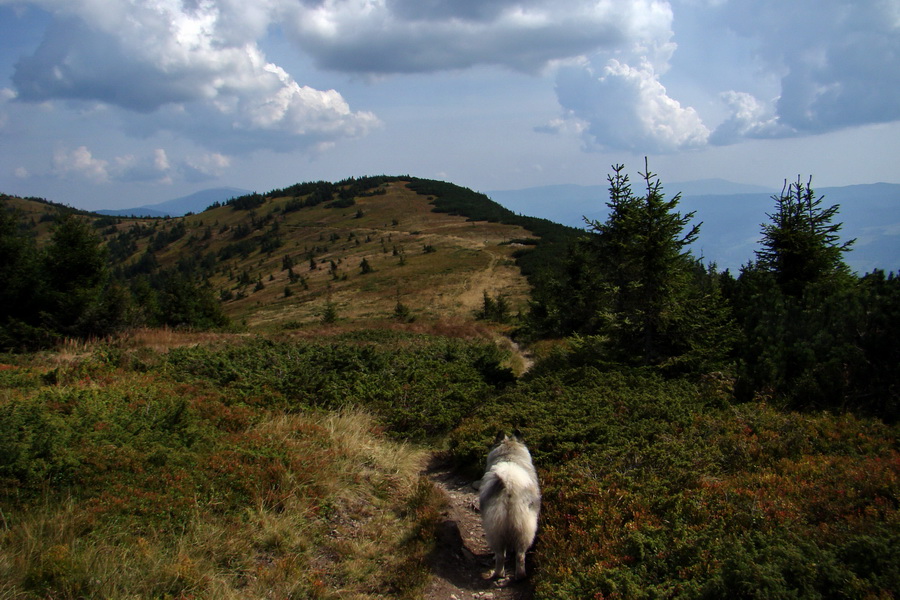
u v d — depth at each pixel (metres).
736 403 9.70
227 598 4.60
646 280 13.01
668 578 4.55
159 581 4.64
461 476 8.75
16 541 4.75
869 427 7.84
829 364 9.31
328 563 5.57
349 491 7.18
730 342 12.21
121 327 20.47
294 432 8.57
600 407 9.74
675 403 9.56
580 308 23.36
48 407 7.74
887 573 3.63
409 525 6.48
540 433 8.69
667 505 5.87
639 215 13.09
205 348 15.89
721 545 4.70
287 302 80.56
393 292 75.50
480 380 14.56
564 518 6.06
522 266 84.00
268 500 6.33
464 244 113.56
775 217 15.22
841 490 5.55
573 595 4.58
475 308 62.94
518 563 5.46
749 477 6.48
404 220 167.00
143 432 7.37
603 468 7.08
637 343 13.42
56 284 20.75
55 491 5.67
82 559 4.62
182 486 6.16
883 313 9.23
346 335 24.45
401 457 9.12
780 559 3.99
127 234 199.75
